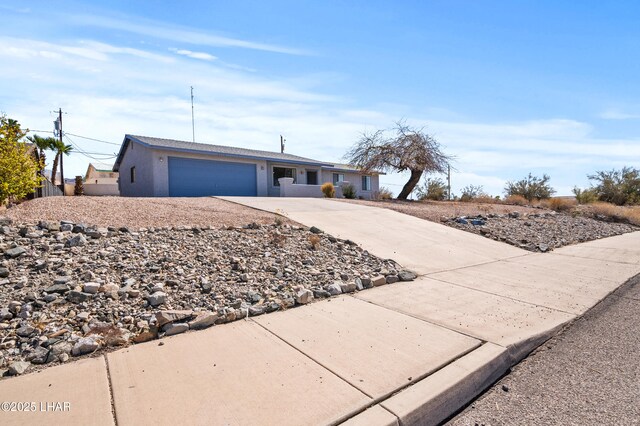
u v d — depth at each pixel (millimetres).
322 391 2828
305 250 7055
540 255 8930
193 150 18875
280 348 3537
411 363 3275
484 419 2732
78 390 2785
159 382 2914
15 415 2480
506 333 3980
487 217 13867
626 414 2707
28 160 8938
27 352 3262
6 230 5840
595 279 6543
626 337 4113
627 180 24641
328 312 4523
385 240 8789
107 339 3512
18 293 4156
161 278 4961
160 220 8141
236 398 2723
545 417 2711
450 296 5324
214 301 4508
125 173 22656
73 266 4977
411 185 23094
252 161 21953
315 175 26641
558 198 22656
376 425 2477
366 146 23312
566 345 3949
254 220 9125
